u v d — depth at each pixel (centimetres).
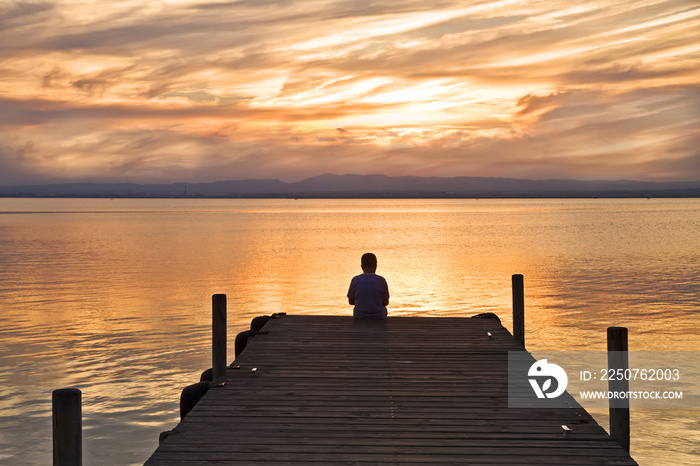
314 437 580
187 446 555
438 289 2781
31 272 3509
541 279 3130
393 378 791
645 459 949
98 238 6569
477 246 5316
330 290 2766
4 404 1189
